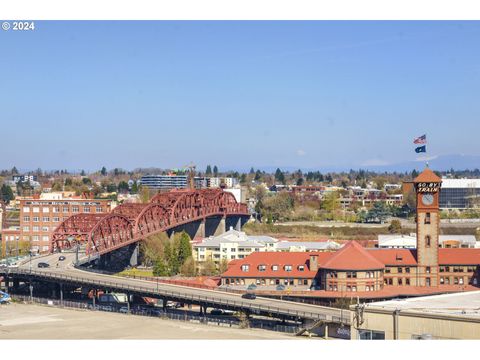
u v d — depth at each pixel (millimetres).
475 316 104250
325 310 192750
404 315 108688
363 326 112562
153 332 176250
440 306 113625
